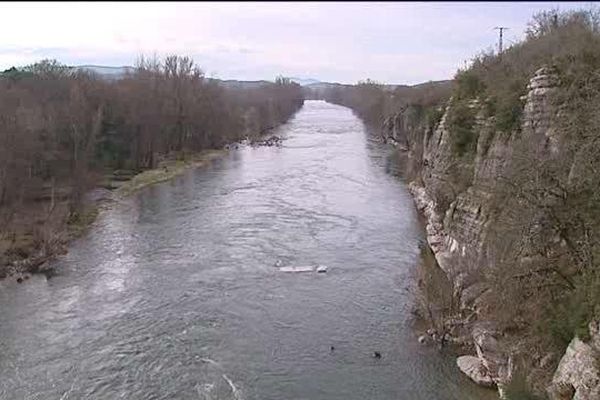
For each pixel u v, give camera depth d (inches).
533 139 1523.1
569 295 1178.6
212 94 5275.6
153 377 1380.4
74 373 1397.6
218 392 1316.4
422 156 3422.7
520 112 1732.3
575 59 1635.1
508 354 1270.9
